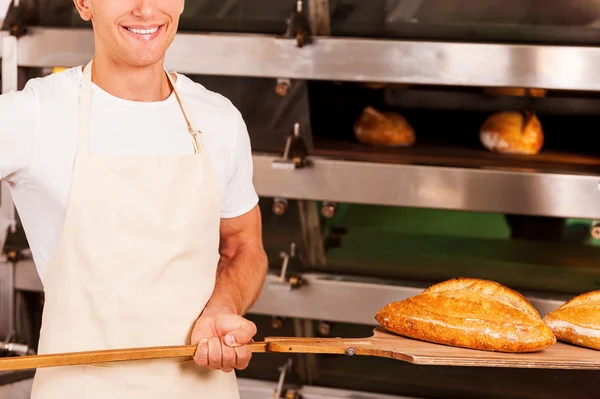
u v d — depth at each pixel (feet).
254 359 9.52
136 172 4.69
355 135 9.64
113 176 4.65
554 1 7.99
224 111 5.21
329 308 8.96
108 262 4.66
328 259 9.23
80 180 4.59
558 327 4.62
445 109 10.03
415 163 8.54
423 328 4.53
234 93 8.90
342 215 9.47
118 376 4.73
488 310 4.51
